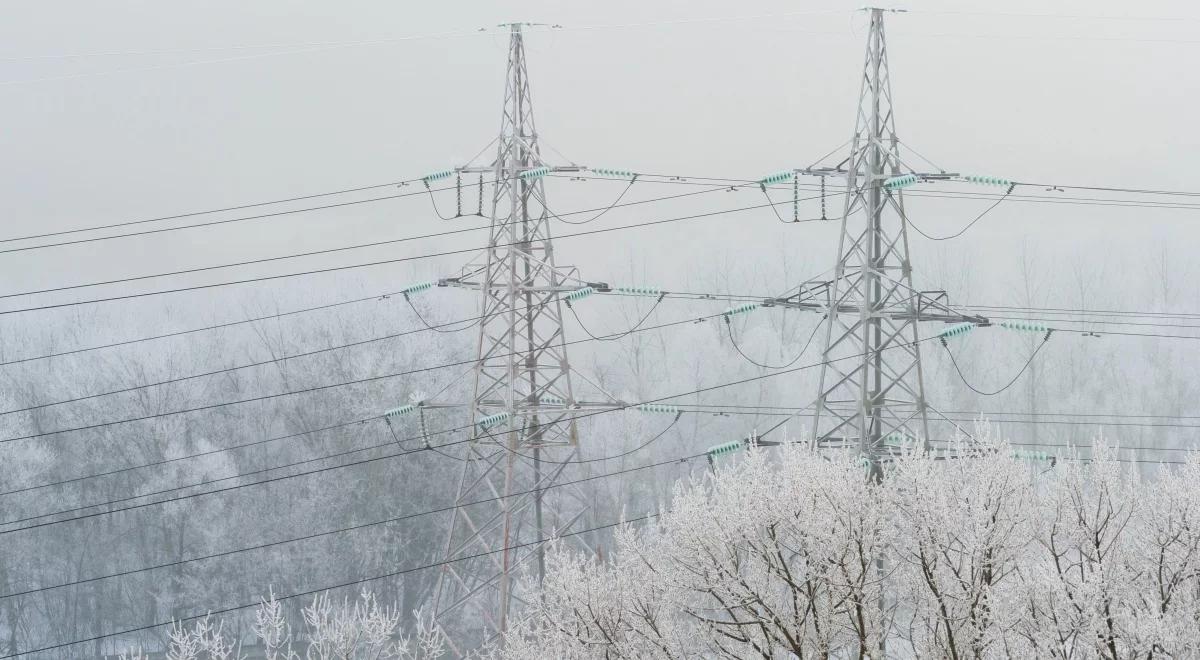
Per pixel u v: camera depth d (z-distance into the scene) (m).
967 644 96.88
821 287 138.88
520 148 150.38
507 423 145.75
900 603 105.19
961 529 96.62
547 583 107.94
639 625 104.88
